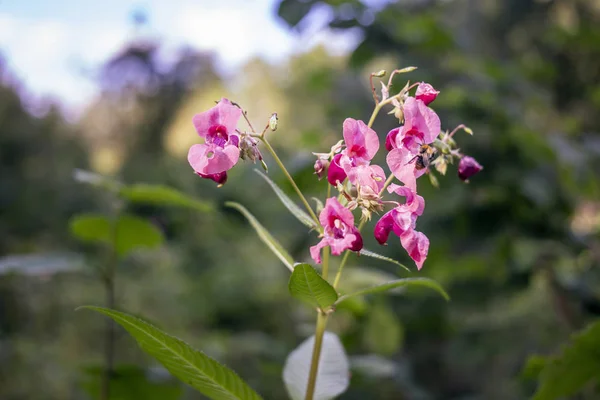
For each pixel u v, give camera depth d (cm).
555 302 482
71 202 945
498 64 511
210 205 338
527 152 462
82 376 383
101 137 1336
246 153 200
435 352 641
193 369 205
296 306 819
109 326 355
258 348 533
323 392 254
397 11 510
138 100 1327
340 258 566
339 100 591
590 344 285
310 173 409
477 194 477
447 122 488
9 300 811
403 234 193
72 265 342
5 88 1011
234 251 877
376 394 528
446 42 495
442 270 512
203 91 1374
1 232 891
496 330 567
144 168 1067
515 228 472
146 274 1010
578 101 688
